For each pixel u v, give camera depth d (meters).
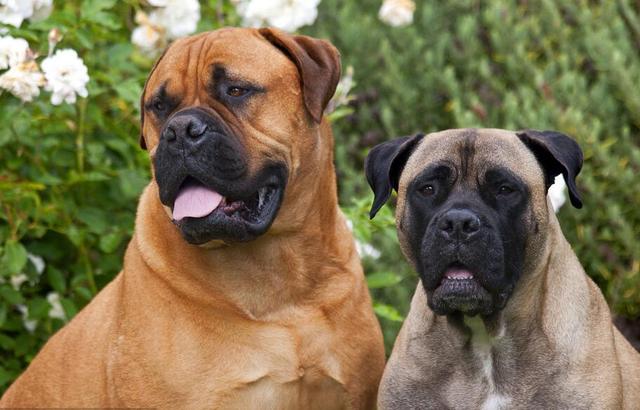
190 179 8.70
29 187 11.29
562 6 15.47
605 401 8.47
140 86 12.27
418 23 16.66
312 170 9.20
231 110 8.72
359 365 9.41
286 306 9.20
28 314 11.52
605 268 13.96
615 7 14.91
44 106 11.34
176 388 8.96
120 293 9.48
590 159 14.03
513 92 15.07
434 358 8.82
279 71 8.87
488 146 8.56
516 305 8.59
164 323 9.03
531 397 8.63
